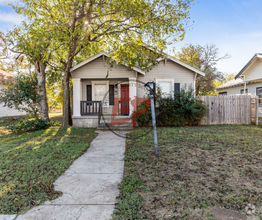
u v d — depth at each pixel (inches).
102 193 109.5
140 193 108.3
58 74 470.9
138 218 84.9
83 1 293.6
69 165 160.2
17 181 122.1
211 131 315.6
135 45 326.3
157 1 295.9
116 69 396.8
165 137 266.8
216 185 117.3
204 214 87.8
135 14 295.4
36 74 384.2
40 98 373.4
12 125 336.5
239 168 145.3
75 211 90.7
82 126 395.5
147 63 336.8
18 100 355.3
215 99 420.2
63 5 296.8
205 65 815.7
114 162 168.1
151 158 174.4
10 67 463.2
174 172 139.9
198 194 106.6
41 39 286.5
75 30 312.8
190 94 385.1
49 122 388.5
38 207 94.1
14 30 310.5
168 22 309.4
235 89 695.1
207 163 157.9
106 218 85.2
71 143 240.7
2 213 88.7
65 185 120.4
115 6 295.4
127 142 245.6
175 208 92.9
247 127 360.2
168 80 444.8
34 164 157.6
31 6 307.6
